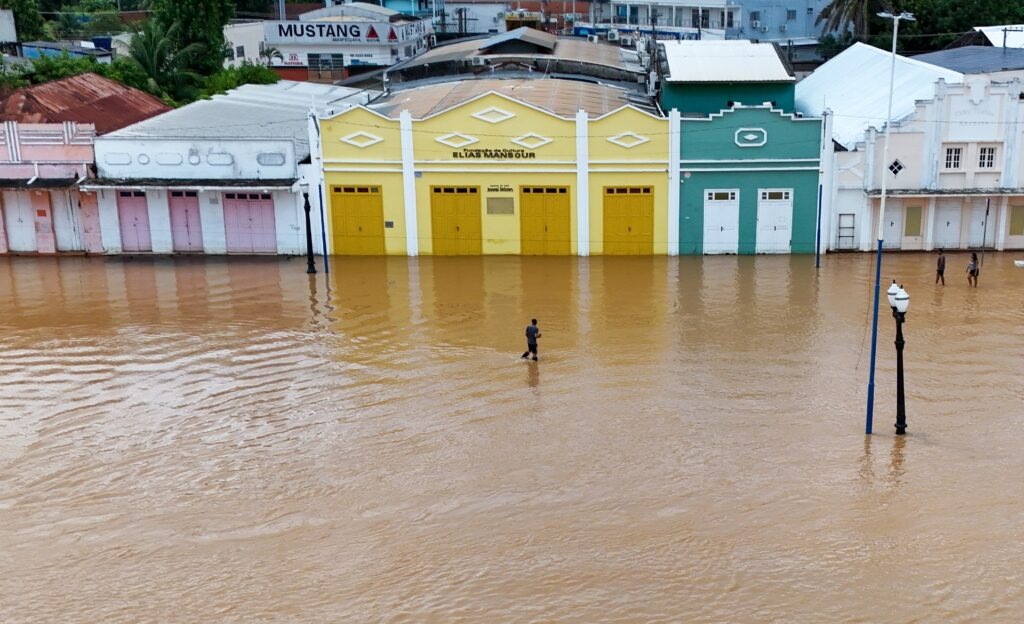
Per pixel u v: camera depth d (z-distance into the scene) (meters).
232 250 43.25
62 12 92.31
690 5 87.31
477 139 41.38
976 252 42.38
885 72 50.97
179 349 28.92
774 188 41.62
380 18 81.44
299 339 29.83
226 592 16.41
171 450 21.89
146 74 59.75
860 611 15.77
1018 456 21.17
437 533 18.22
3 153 42.00
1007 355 27.56
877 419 23.34
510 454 21.52
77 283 37.50
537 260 41.75
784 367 26.94
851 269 39.16
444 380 26.14
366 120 41.44
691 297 34.62
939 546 17.61
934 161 41.19
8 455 21.58
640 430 22.69
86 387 25.77
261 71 62.81
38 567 17.17
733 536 18.02
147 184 41.47
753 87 45.44
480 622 15.59
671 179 41.50
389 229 42.69
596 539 17.97
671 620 15.59
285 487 20.11
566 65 55.03
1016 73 46.38
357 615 15.78
